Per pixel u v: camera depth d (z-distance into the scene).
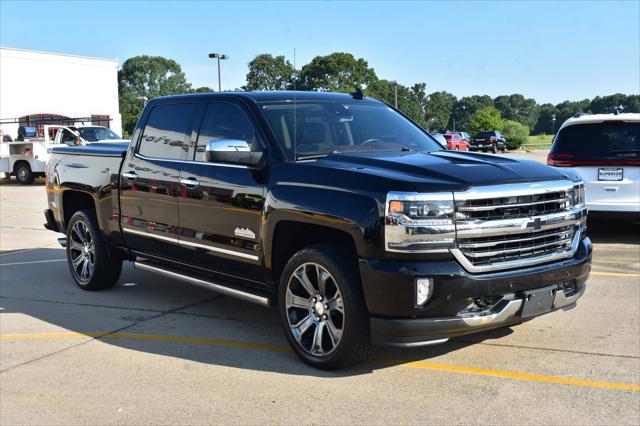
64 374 4.53
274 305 4.91
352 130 5.32
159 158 5.88
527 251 4.26
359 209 4.07
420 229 3.90
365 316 4.18
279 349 4.98
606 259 8.09
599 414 3.73
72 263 7.20
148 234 6.01
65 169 7.17
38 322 5.83
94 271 6.83
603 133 8.78
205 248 5.34
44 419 3.82
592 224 10.24
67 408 3.96
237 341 5.20
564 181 4.48
